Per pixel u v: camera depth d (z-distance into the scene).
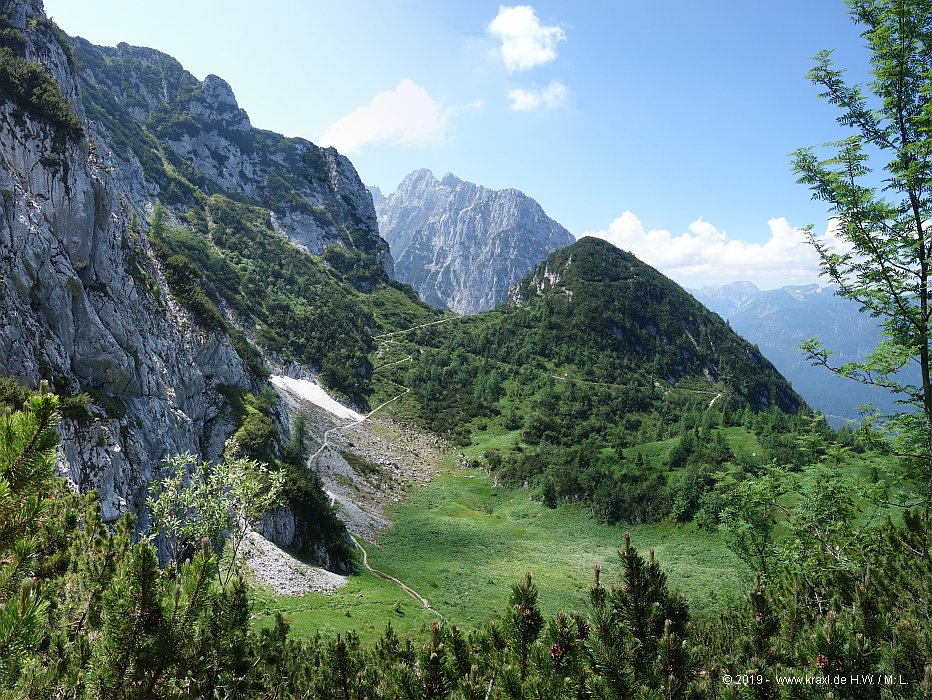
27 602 5.61
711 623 13.30
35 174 44.03
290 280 195.12
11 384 27.38
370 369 168.75
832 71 14.09
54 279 41.34
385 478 98.56
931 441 13.02
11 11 79.50
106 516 35.03
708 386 195.25
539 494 94.62
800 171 15.11
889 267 13.97
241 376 82.00
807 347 15.70
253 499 24.33
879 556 13.03
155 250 76.38
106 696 6.70
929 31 12.56
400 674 7.56
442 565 64.19
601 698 6.50
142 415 47.97
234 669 8.60
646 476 89.69
